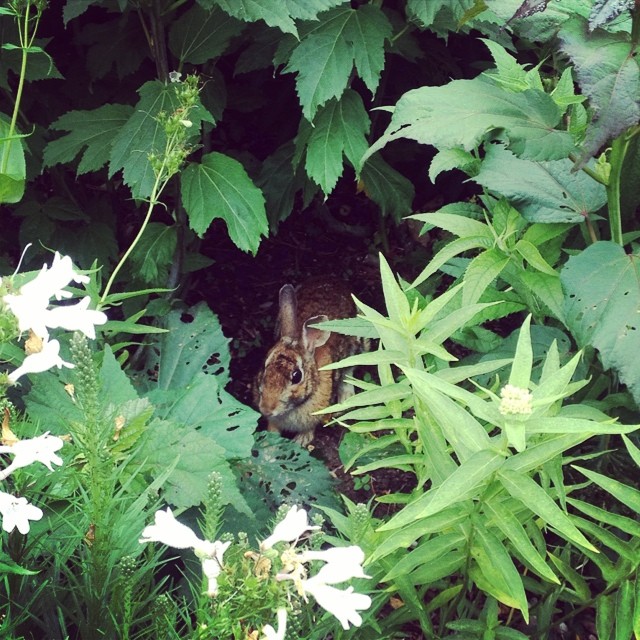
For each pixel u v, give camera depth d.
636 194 0.79
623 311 0.68
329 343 1.09
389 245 1.32
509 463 0.59
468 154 0.79
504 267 0.79
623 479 0.85
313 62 0.92
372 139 1.21
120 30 1.05
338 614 0.50
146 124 0.90
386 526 0.59
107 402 0.72
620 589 0.68
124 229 1.23
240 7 0.84
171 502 0.72
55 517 0.67
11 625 0.59
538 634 0.77
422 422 0.66
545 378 0.65
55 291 0.52
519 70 0.77
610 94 0.63
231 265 1.28
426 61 1.20
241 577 0.51
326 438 1.10
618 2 0.61
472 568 0.69
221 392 0.86
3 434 0.52
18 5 0.80
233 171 0.93
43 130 1.06
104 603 0.62
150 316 1.03
